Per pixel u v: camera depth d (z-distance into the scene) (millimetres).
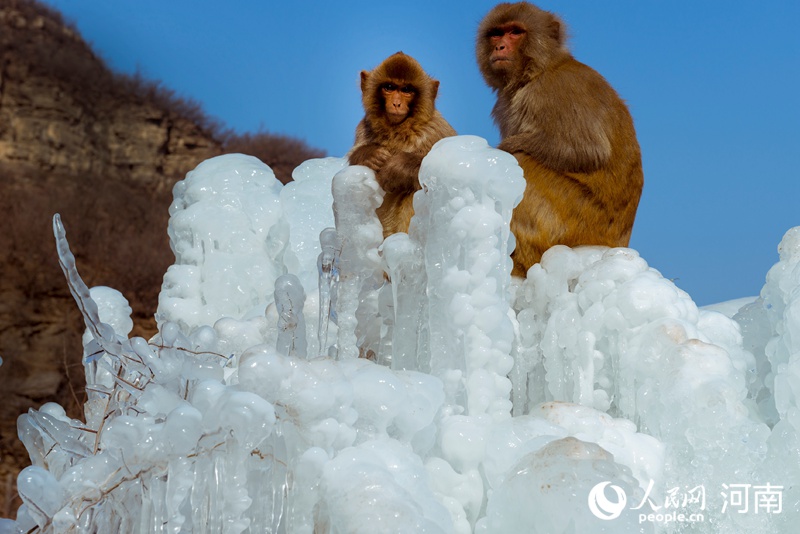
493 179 5625
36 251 30672
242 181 7703
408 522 4133
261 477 4375
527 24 7965
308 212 7957
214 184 7672
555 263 6664
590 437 5352
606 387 6395
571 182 7578
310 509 4367
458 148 5684
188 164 40094
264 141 42344
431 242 5715
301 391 4379
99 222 33844
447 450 5141
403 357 6062
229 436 4207
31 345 27547
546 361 6562
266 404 4215
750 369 6785
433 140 7285
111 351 4988
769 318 6887
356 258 6387
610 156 7621
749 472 5578
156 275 32594
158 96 40594
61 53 38875
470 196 5625
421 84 7223
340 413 4527
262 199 7652
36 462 4984
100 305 7551
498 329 5641
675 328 6027
